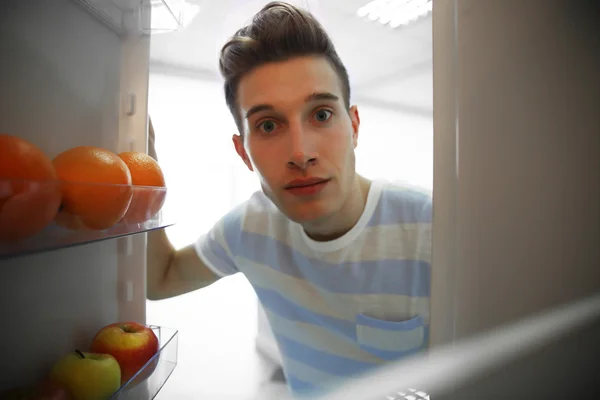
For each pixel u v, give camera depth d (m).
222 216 0.60
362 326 0.62
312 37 0.56
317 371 0.61
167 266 0.59
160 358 0.57
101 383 0.44
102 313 0.54
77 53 0.49
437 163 0.55
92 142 0.52
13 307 0.42
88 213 0.39
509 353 0.57
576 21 0.58
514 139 0.56
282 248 0.66
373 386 0.60
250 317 0.61
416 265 0.63
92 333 0.52
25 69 0.42
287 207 0.60
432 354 0.56
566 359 0.58
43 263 0.46
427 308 0.62
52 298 0.47
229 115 0.58
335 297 0.63
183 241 0.60
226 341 0.60
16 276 0.43
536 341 0.58
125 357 0.49
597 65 0.59
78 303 0.50
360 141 0.59
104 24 0.53
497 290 0.56
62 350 0.48
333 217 0.62
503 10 0.55
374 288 0.63
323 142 0.58
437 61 0.54
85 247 0.52
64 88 0.47
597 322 0.58
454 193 0.55
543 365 0.58
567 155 0.58
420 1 0.57
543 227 0.57
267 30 0.56
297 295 0.63
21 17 0.42
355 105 0.58
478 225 0.55
